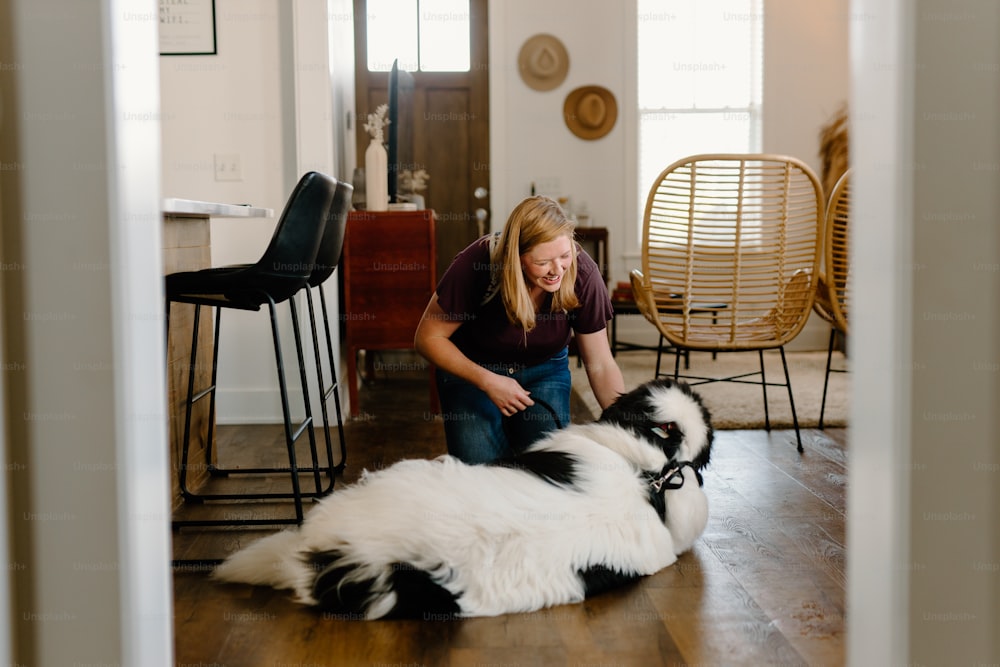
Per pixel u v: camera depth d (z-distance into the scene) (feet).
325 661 5.30
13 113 3.64
